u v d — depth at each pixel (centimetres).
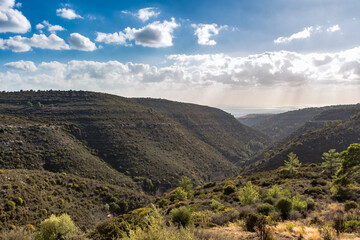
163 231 524
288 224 973
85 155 7769
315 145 7519
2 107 11188
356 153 1911
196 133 17550
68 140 8188
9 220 2920
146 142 10931
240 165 13400
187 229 559
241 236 744
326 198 2002
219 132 19288
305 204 1512
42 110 11250
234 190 2977
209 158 12675
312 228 895
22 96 13325
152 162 9131
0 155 5778
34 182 4150
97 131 10250
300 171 4394
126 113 12888
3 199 3158
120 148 9425
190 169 10206
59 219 1032
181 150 11969
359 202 1691
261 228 709
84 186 5228
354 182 2422
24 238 789
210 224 1045
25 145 6556
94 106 12781
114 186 6009
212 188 4234
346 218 941
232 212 1316
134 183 7475
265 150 12769
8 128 6662
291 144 8269
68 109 11719
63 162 6688
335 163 3669
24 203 3372
